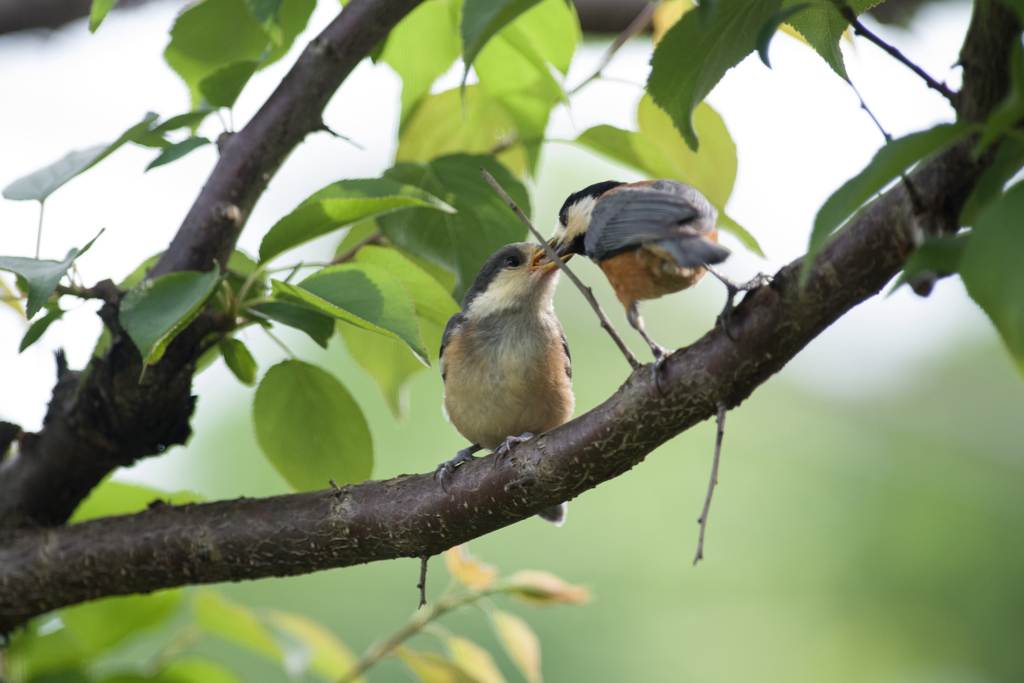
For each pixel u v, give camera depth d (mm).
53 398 6738
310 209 5719
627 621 16422
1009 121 3059
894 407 19578
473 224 6855
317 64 6711
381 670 14836
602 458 5434
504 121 8148
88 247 5180
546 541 16750
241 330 6805
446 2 7398
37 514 6785
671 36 4660
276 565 6293
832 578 17594
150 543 6320
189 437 6875
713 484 4418
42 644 7340
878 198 4578
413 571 15938
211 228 6492
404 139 8164
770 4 4598
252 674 13688
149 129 6656
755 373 4949
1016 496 18453
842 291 4652
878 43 4230
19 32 9867
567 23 6934
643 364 5305
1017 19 3855
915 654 17047
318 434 6883
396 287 5656
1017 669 16922
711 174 7902
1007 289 2770
